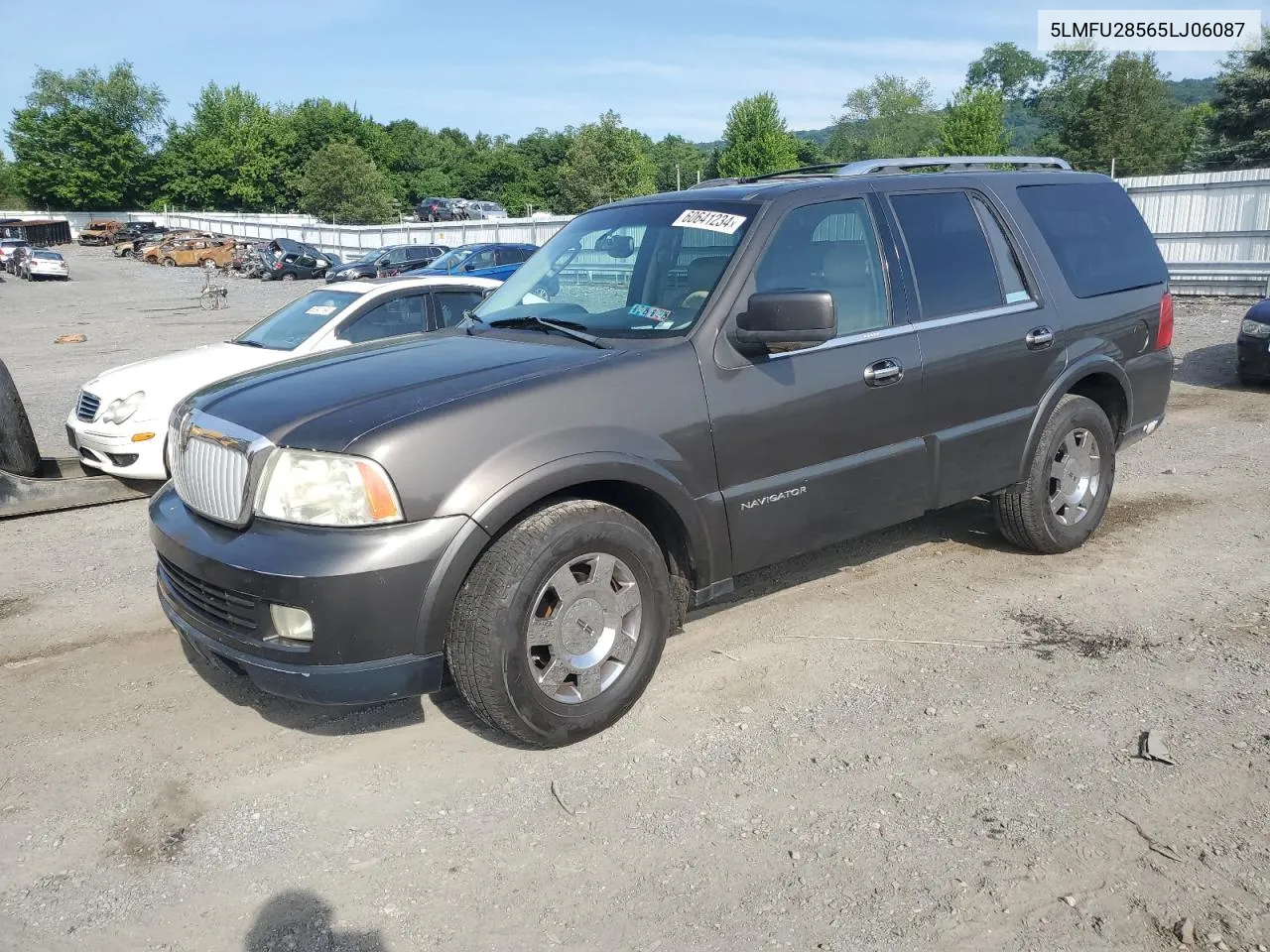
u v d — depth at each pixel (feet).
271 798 10.54
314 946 8.34
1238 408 29.68
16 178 301.22
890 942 8.16
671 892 8.88
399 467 9.97
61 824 10.18
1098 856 9.17
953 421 14.66
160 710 12.57
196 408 11.66
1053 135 287.28
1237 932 8.17
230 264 148.66
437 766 11.08
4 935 8.54
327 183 232.73
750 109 216.74
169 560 11.20
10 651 14.53
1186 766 10.60
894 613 14.94
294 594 9.77
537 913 8.65
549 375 11.13
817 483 13.10
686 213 13.74
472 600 10.36
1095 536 18.24
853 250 13.80
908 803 10.08
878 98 283.79
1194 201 64.80
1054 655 13.35
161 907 8.89
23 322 77.10
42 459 22.91
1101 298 16.97
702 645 13.99
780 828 9.73
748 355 12.37
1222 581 15.78
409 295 26.53
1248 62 152.76
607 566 11.21
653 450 11.44
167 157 311.27
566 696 11.10
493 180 348.79
